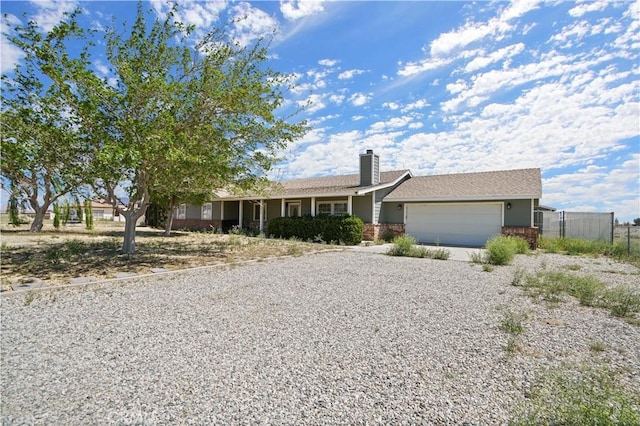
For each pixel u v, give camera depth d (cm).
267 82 998
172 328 406
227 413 234
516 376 289
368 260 1004
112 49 867
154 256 977
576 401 231
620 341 372
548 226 1695
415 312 477
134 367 303
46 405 242
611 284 691
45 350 340
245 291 596
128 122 788
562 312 481
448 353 337
